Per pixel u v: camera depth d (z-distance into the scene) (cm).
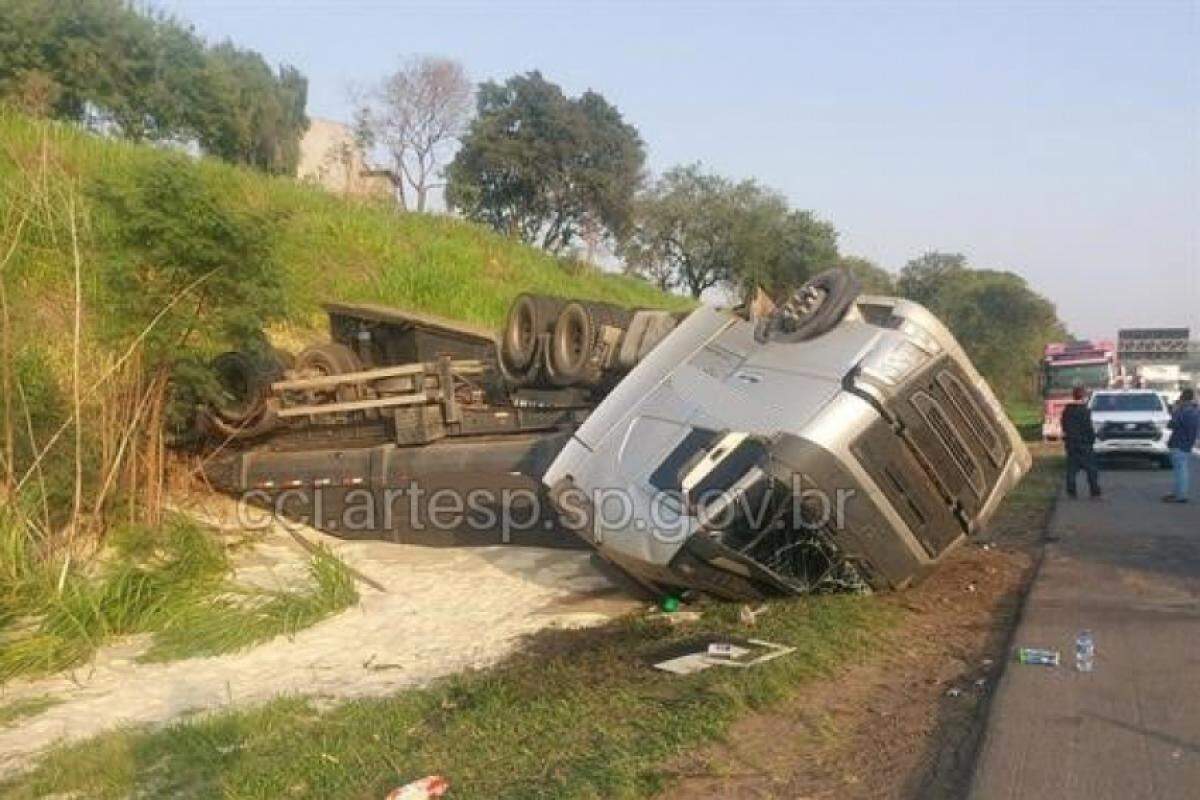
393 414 1308
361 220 2398
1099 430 2534
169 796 603
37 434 1138
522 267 2919
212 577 1098
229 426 1368
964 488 959
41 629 934
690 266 5506
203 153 3047
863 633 842
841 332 945
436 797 545
